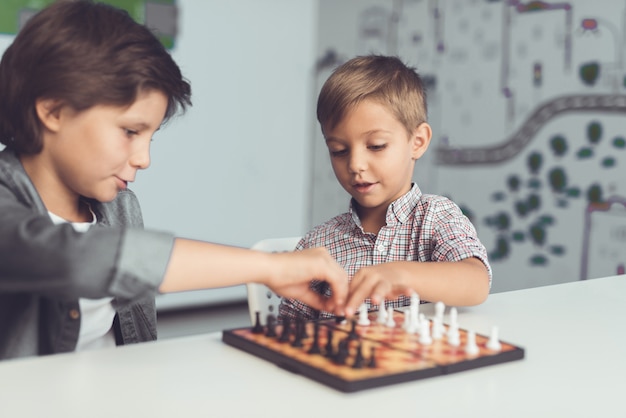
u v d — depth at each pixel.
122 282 0.65
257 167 3.46
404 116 1.15
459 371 0.63
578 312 0.91
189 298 3.28
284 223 3.59
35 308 0.89
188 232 3.26
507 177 2.84
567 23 2.60
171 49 3.11
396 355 0.64
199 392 0.56
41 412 0.51
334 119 1.15
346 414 0.52
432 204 1.19
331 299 0.76
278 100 3.51
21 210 0.72
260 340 0.68
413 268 0.87
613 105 2.46
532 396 0.57
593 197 2.54
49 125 0.80
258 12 3.38
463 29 2.99
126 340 1.04
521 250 2.80
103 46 0.77
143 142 0.82
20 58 0.81
